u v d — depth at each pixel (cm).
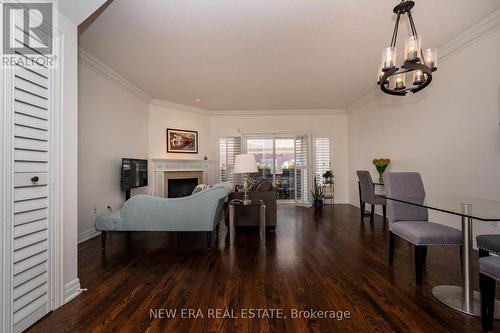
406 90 212
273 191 379
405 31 272
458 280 207
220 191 293
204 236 346
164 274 221
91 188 344
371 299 179
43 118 154
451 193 311
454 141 306
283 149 647
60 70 167
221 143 645
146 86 455
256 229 385
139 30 268
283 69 379
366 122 535
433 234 196
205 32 272
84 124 331
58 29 165
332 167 639
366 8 232
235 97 527
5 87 131
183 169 569
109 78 383
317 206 568
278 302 175
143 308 168
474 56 278
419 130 370
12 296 135
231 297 182
